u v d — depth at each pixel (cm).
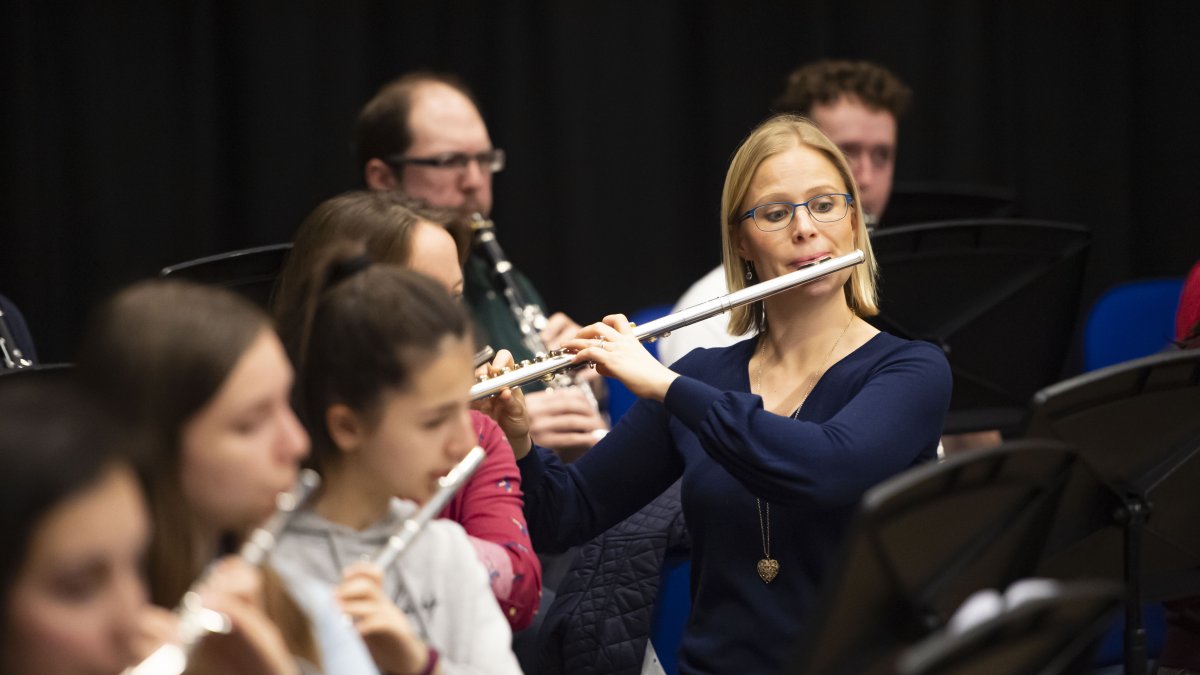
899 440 534
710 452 537
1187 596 572
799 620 550
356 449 449
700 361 627
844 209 594
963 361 778
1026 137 1220
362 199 601
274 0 1101
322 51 1112
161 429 381
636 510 626
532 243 1158
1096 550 532
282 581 387
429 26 1148
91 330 397
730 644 560
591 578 676
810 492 522
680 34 1175
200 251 1089
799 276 571
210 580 346
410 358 439
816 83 970
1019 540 455
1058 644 389
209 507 388
